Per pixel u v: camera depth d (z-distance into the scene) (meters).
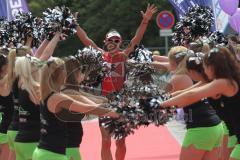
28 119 8.77
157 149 16.38
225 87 7.59
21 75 8.65
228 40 12.02
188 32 12.85
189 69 8.57
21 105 8.82
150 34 54.69
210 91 7.57
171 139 18.34
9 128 9.92
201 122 8.68
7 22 13.20
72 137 8.71
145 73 8.05
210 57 7.70
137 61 10.69
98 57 8.31
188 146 8.81
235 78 7.66
